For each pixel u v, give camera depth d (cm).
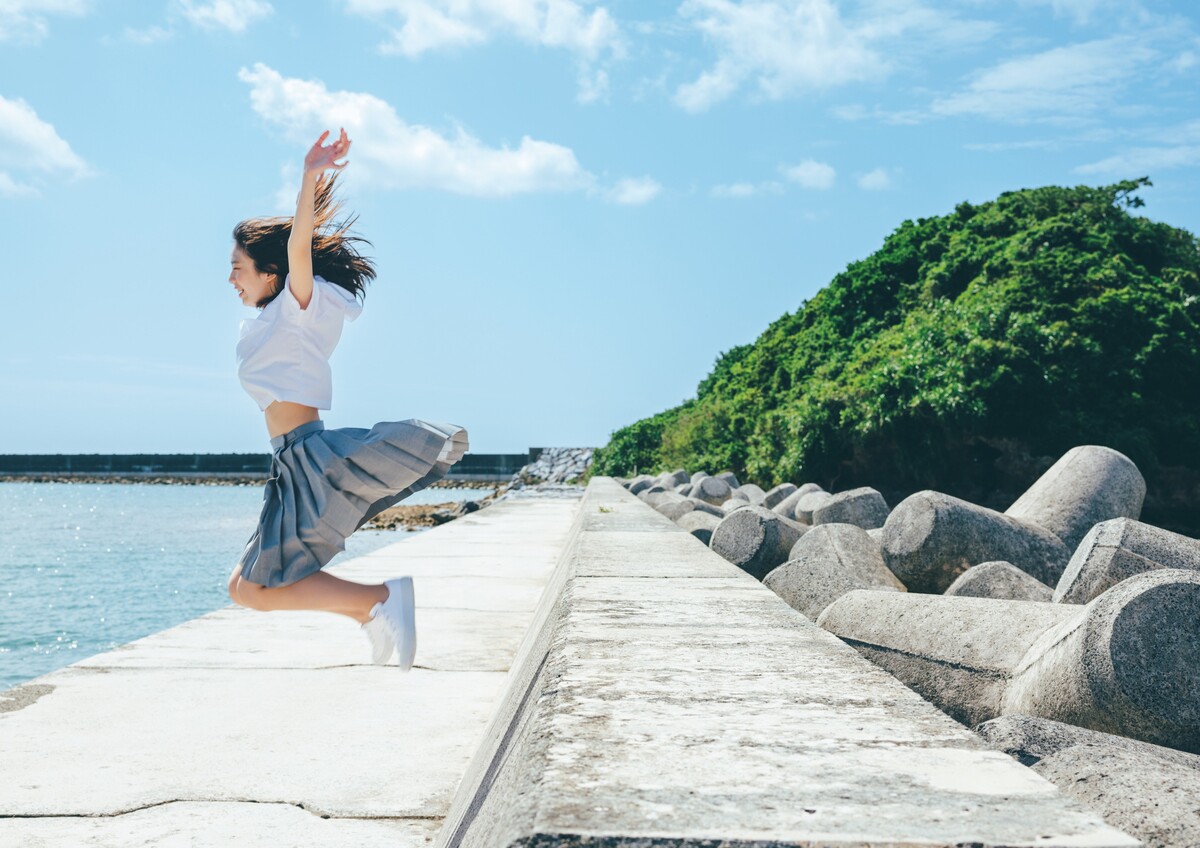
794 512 1639
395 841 334
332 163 360
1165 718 352
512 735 288
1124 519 628
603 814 171
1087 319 2498
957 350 2475
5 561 2306
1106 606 376
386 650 357
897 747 213
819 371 3195
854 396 2625
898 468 2550
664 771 195
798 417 2692
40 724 468
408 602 358
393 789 386
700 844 159
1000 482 2467
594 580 500
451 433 364
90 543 2802
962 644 467
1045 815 171
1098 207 3045
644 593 455
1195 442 2364
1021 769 198
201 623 736
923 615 502
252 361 362
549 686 271
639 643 334
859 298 3509
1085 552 627
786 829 164
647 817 170
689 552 638
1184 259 2916
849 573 680
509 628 741
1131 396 2398
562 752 208
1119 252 2812
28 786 382
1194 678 356
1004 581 652
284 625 730
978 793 183
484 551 1280
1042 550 881
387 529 3097
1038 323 2528
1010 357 2411
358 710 501
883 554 898
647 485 2578
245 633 698
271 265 383
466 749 437
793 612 401
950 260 3189
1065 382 2405
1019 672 424
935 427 2492
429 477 368
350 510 354
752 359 4078
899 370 2520
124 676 568
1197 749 352
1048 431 2389
